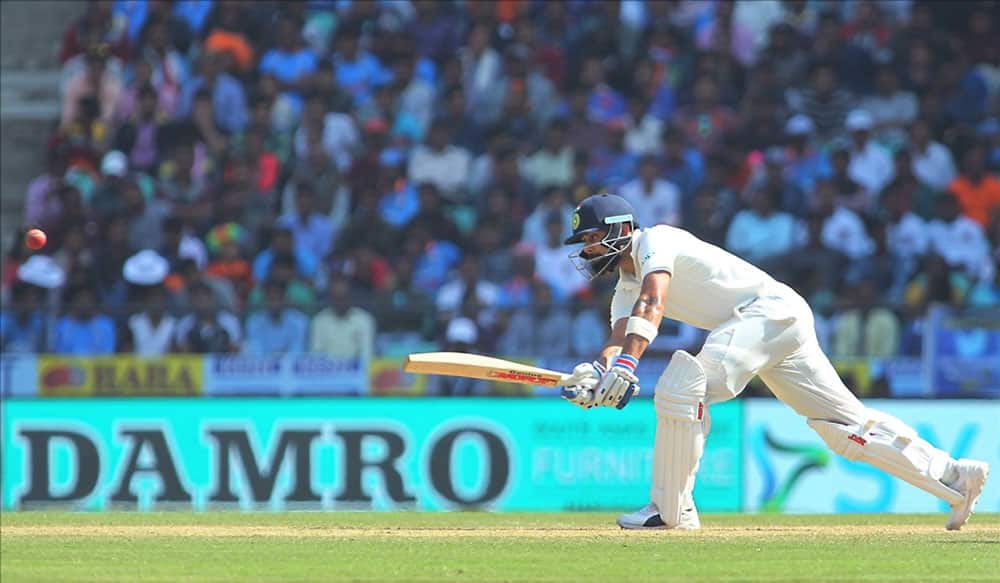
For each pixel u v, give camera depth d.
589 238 23.44
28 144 60.16
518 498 35.97
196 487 36.03
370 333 41.50
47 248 51.34
